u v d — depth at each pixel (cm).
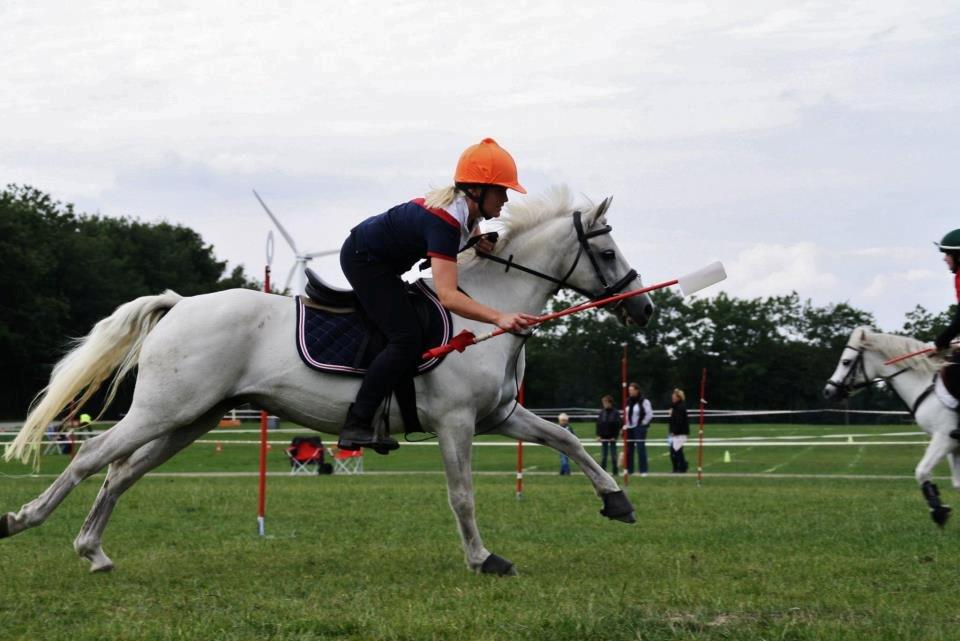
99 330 690
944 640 493
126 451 665
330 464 2231
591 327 8500
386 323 669
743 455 3036
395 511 1182
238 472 2278
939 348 982
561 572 708
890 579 677
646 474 2153
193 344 668
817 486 1722
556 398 8450
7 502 1327
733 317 8344
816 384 8244
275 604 586
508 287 721
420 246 671
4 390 5953
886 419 6450
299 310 695
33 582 673
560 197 740
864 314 8556
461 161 680
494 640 493
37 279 5981
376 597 611
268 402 694
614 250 728
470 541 698
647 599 592
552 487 1641
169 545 877
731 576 689
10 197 6712
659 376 8456
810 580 670
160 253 7775
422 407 682
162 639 504
